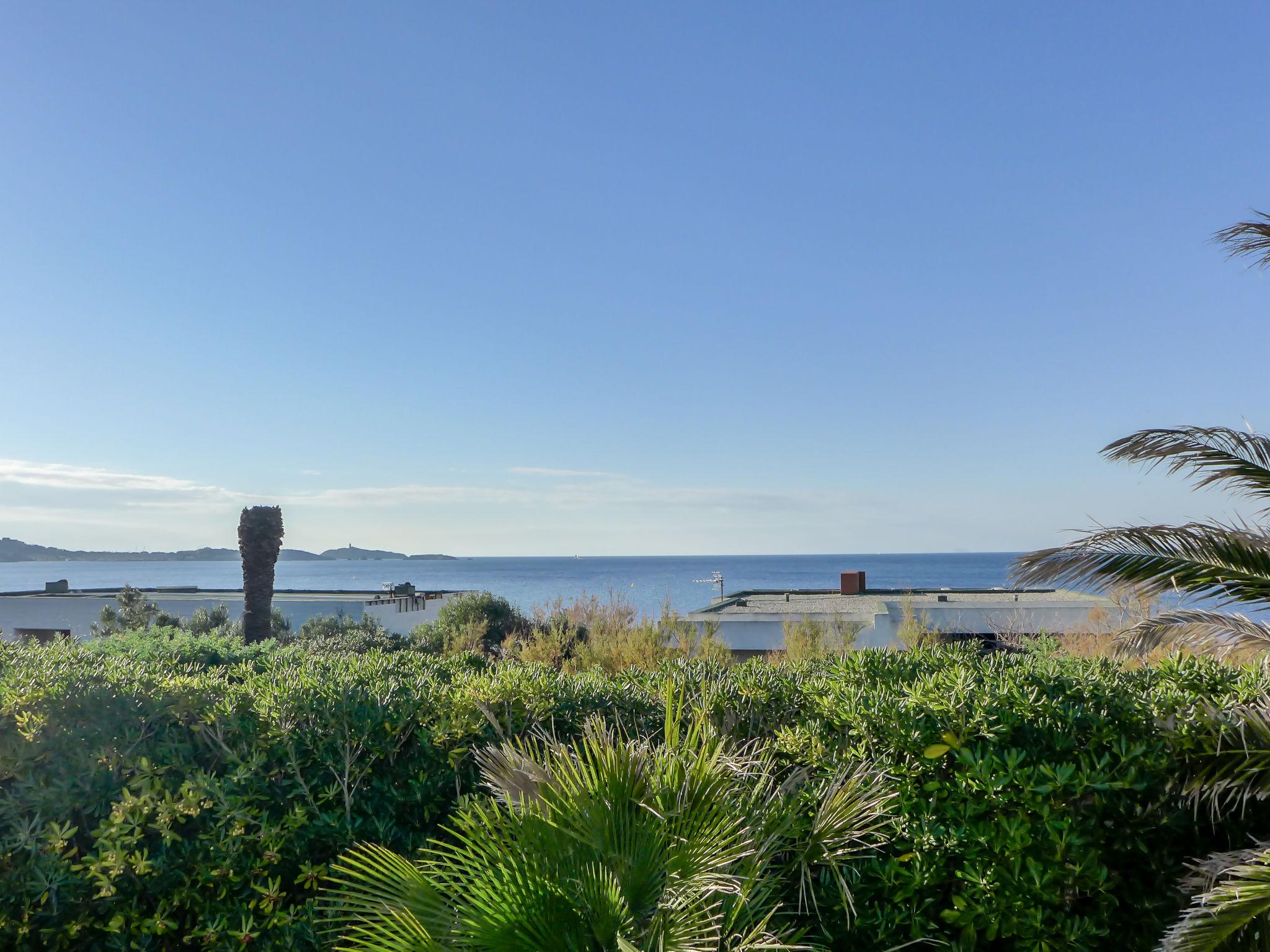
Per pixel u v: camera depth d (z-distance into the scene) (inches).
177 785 156.5
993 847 137.1
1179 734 150.6
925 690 160.4
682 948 96.3
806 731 161.0
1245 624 180.9
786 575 7819.9
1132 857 146.1
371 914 117.1
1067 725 151.6
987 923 134.2
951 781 147.9
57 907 136.1
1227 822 152.2
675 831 109.2
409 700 173.8
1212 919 127.5
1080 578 200.2
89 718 154.5
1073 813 141.1
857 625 556.1
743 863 113.0
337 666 217.6
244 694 171.6
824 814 122.3
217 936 138.8
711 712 171.6
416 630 820.6
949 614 764.0
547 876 103.5
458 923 105.3
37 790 144.6
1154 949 136.5
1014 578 206.5
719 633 526.6
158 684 171.9
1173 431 191.0
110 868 137.3
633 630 479.5
